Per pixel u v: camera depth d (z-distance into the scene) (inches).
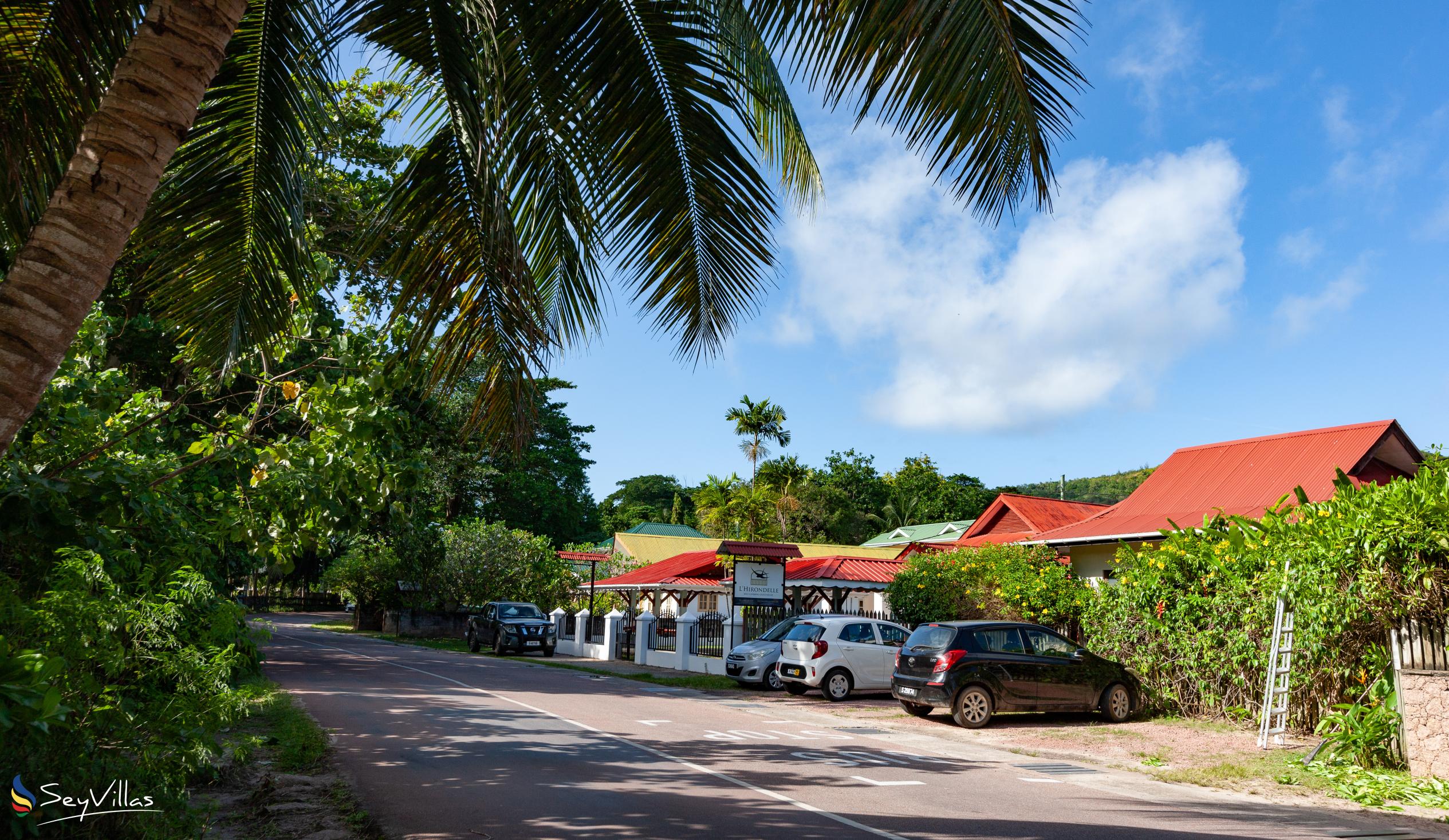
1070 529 859.4
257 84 224.7
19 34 209.9
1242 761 417.7
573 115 230.7
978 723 542.0
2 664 145.9
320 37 211.6
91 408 305.1
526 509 2164.1
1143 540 762.2
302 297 263.4
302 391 343.3
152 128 145.1
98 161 141.0
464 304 244.7
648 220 247.1
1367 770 382.0
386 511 390.3
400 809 287.3
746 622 924.0
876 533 2891.2
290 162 234.8
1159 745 473.4
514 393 248.8
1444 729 364.8
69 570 205.5
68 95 219.3
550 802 301.3
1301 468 770.2
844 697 705.0
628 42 226.2
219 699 229.8
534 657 1205.1
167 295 247.9
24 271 135.3
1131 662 610.5
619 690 756.6
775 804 305.0
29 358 133.2
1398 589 394.0
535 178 240.2
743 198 248.4
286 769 352.5
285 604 2746.1
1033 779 375.9
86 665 206.8
